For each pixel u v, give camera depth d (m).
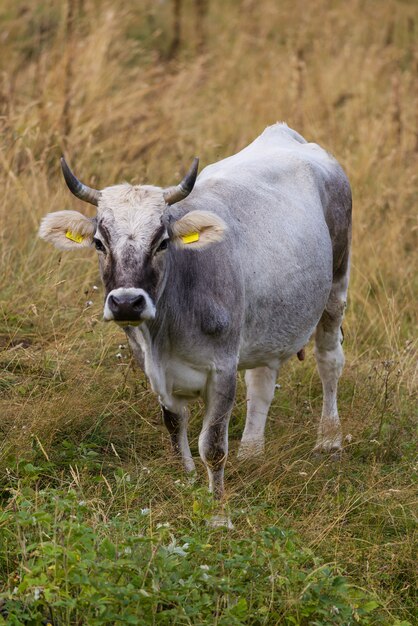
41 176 21.86
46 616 10.66
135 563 10.81
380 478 14.70
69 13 31.44
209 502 12.83
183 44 37.03
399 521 13.83
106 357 17.28
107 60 29.97
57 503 11.55
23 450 14.31
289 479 14.63
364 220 23.09
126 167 24.12
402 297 21.03
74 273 19.81
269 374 15.90
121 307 11.83
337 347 17.05
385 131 27.81
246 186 15.12
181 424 14.50
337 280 17.33
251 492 14.30
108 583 10.43
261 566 11.49
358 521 13.77
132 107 27.62
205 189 14.62
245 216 14.72
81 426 15.44
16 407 15.42
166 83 30.73
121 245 12.34
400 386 17.66
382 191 24.59
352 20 39.16
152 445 15.48
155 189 12.95
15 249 19.94
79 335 17.14
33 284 19.03
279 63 34.28
